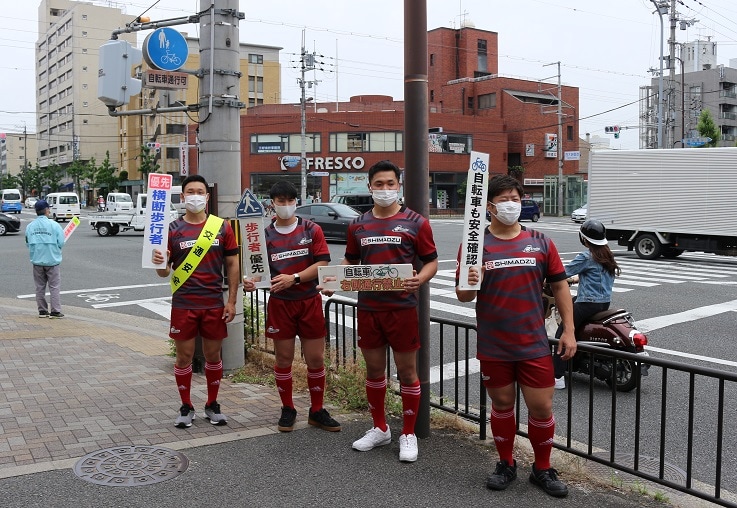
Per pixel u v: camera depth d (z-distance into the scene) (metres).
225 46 6.88
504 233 4.07
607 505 3.92
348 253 4.73
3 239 29.08
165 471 4.27
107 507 3.75
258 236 4.97
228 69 6.90
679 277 15.80
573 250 22.92
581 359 7.08
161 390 6.18
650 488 4.38
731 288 13.85
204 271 5.05
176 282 5.05
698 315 10.88
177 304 5.06
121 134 76.06
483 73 66.69
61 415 5.39
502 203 3.95
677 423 5.91
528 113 57.50
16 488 3.98
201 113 6.91
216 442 4.82
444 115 53.53
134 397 5.94
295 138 51.53
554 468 4.35
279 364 5.06
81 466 4.33
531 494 4.04
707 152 18.70
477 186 3.91
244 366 6.90
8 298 12.93
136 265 18.28
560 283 4.04
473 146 55.00
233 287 5.19
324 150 51.31
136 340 8.56
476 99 60.56
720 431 3.69
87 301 12.55
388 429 4.84
